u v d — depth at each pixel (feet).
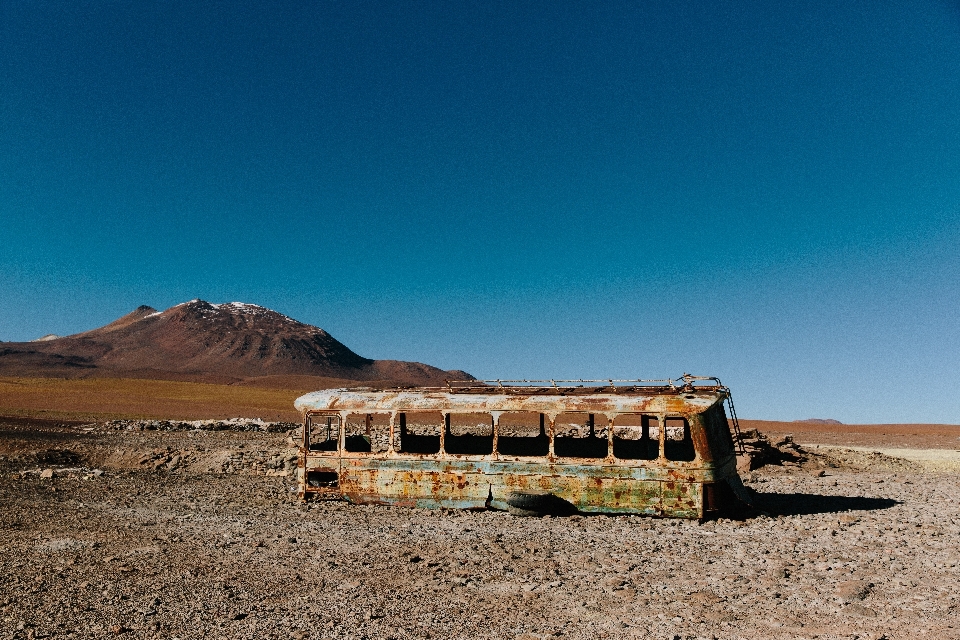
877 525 55.47
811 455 107.76
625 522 55.42
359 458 64.34
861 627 31.27
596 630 31.32
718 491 56.85
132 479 84.74
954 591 36.70
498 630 31.42
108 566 42.70
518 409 60.34
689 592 36.88
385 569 41.91
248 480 86.43
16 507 62.59
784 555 45.06
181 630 31.58
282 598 36.17
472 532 52.21
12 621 32.68
